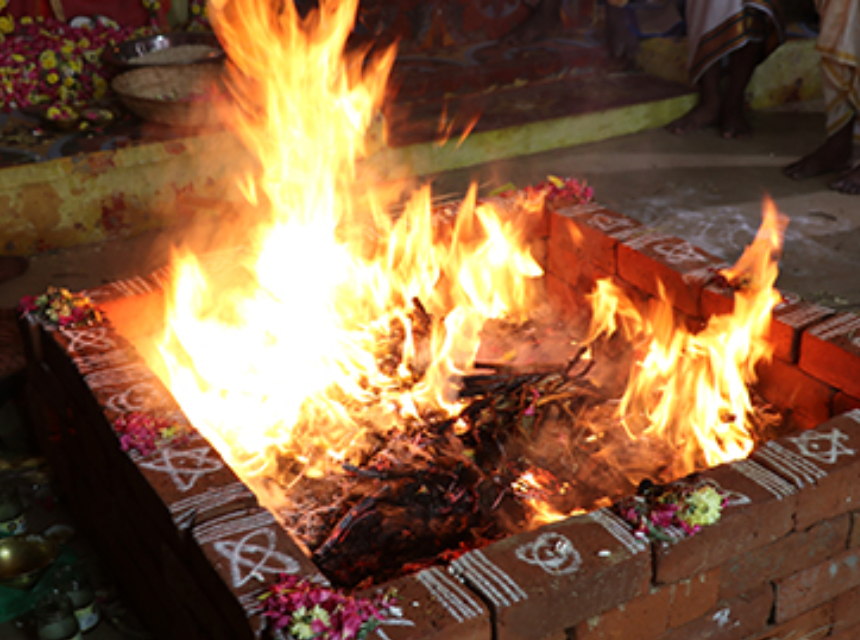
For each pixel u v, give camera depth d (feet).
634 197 19.40
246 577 6.90
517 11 26.35
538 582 6.79
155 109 18.56
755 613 8.08
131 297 11.30
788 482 7.73
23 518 10.82
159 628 9.19
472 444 10.27
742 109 22.72
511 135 21.68
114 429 8.63
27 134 18.79
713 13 21.53
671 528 7.26
